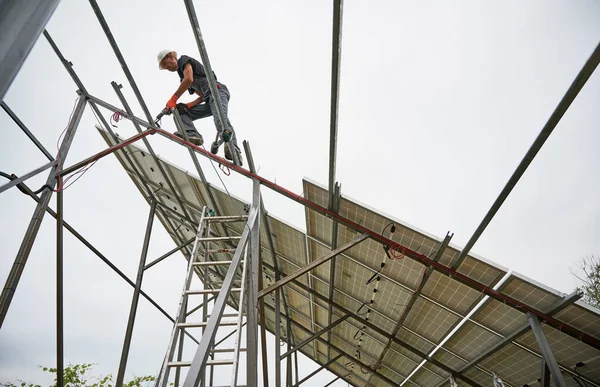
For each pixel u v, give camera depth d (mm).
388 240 6086
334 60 3139
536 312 5797
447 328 7852
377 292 8172
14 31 926
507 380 8391
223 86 5230
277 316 8977
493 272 5875
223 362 3205
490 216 4574
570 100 2992
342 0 2672
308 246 7934
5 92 900
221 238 4832
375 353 12086
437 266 6027
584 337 5730
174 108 4953
